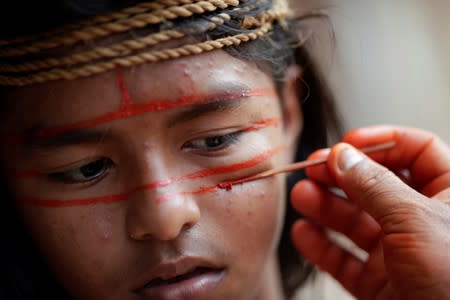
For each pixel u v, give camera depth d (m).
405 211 0.89
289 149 1.25
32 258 1.10
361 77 2.11
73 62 0.88
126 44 0.88
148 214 0.90
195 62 0.92
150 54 0.89
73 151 0.92
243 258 1.01
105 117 0.90
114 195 0.94
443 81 2.14
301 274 1.52
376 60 2.15
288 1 1.31
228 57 0.95
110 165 0.95
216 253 0.97
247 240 1.01
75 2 0.85
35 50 0.89
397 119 2.09
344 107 2.03
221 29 0.93
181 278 0.98
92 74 0.89
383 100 2.11
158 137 0.92
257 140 1.01
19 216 1.04
